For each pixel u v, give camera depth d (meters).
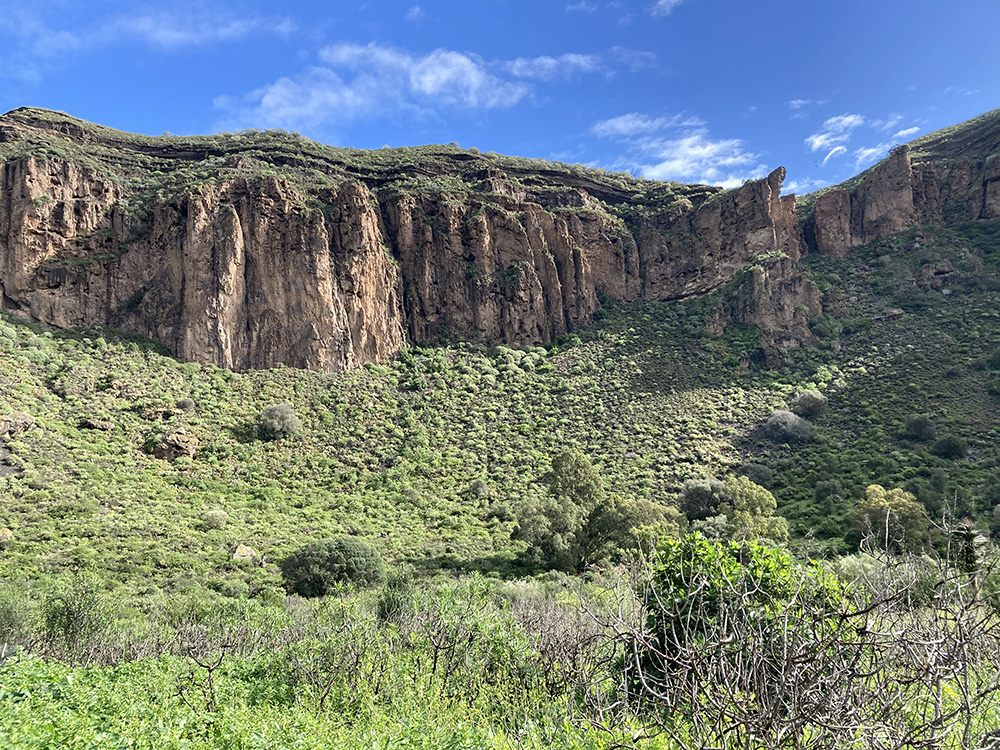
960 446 54.62
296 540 45.19
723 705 5.24
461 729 9.88
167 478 53.91
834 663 5.37
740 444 65.62
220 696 13.45
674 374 79.69
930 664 5.03
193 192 78.00
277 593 34.84
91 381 63.41
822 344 81.00
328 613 21.16
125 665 16.11
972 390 65.38
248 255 77.31
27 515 42.12
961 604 5.21
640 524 41.16
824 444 62.31
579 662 10.81
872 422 64.44
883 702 5.33
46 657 18.72
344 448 64.75
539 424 71.81
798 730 5.19
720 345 83.12
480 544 47.38
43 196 74.81
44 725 8.90
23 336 66.31
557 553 42.47
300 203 82.19
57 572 34.81
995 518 37.47
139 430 59.53
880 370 73.88
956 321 78.50
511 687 12.46
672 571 9.96
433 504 55.47
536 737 9.29
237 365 73.44
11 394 57.03
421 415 72.44
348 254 81.62
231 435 63.16
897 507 39.72
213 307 73.50
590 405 74.81
